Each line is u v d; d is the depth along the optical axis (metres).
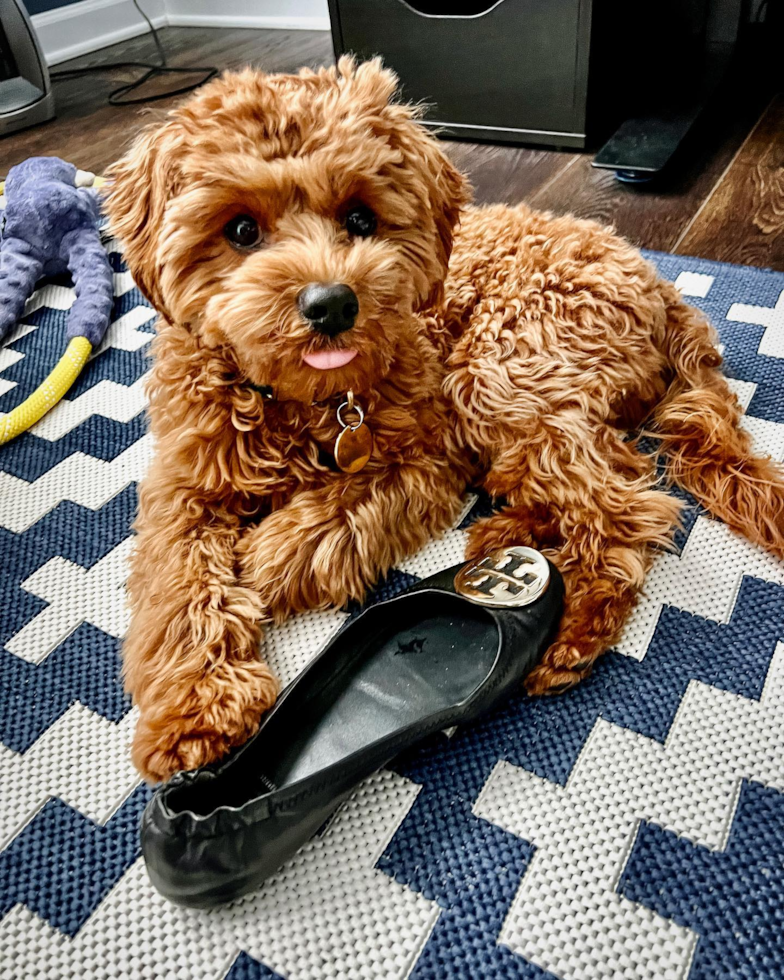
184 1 4.27
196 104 0.99
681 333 1.32
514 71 2.41
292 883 0.86
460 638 1.03
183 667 0.95
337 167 0.94
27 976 0.81
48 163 2.11
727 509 1.16
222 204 0.95
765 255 1.88
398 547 1.17
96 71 3.75
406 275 1.05
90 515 1.33
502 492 1.19
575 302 1.18
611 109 2.57
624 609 1.05
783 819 0.87
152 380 1.17
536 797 0.91
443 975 0.78
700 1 2.60
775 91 2.74
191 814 0.78
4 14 2.99
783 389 1.42
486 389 1.19
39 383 1.65
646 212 2.11
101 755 0.99
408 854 0.88
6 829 0.93
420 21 2.43
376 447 1.15
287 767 0.92
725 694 0.99
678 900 0.82
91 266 1.85
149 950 0.82
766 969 0.76
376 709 0.97
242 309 0.93
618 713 0.98
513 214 1.37
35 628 1.16
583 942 0.79
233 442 1.09
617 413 1.28
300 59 3.56
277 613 1.10
